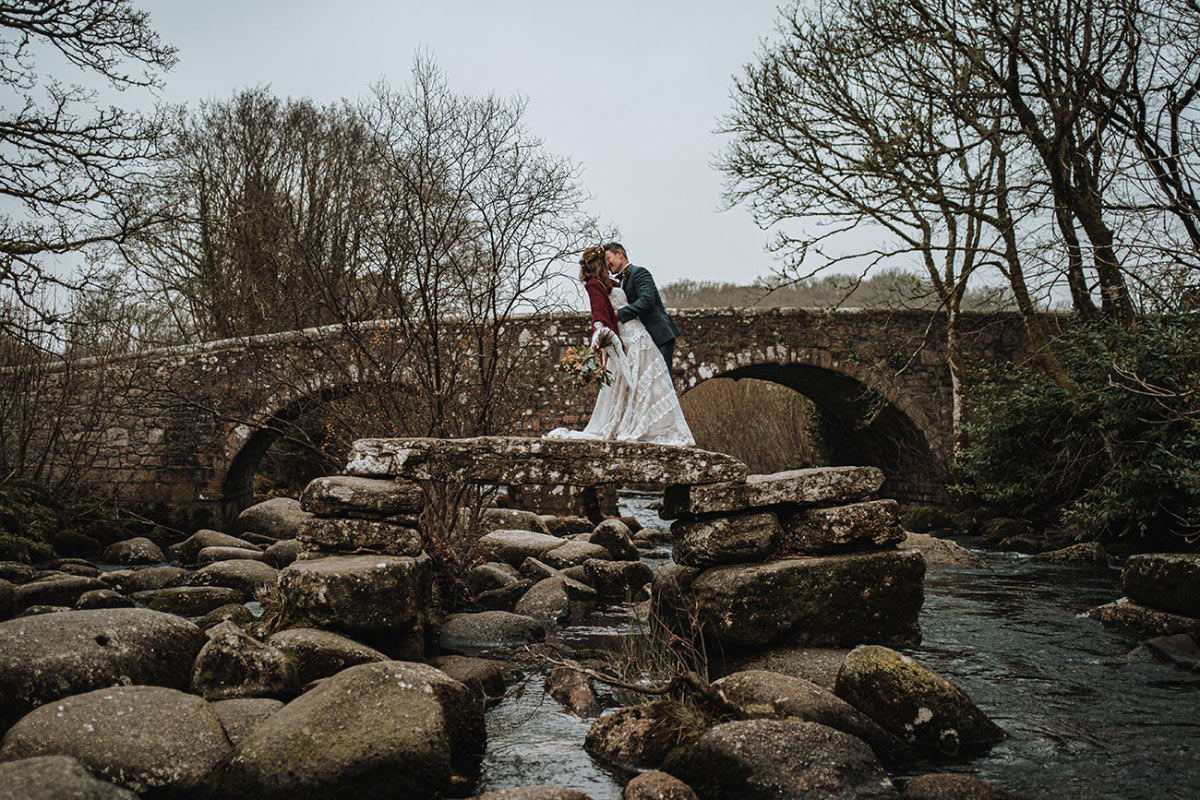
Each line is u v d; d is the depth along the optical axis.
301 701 4.22
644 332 7.24
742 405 30.27
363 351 10.75
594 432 7.22
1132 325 13.34
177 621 5.34
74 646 4.73
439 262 10.62
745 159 19.06
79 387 17.52
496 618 7.64
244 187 23.47
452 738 4.58
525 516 15.45
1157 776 4.48
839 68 17.61
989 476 17.28
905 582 6.64
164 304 23.52
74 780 3.17
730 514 6.73
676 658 6.37
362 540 6.19
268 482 23.16
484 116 10.03
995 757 4.74
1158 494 12.51
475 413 10.37
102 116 13.10
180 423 18.14
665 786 3.87
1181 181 11.78
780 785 4.01
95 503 17.42
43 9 12.46
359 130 20.09
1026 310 16.41
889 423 22.22
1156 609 7.91
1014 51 14.21
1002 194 15.38
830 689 5.43
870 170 17.05
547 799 3.64
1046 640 7.66
